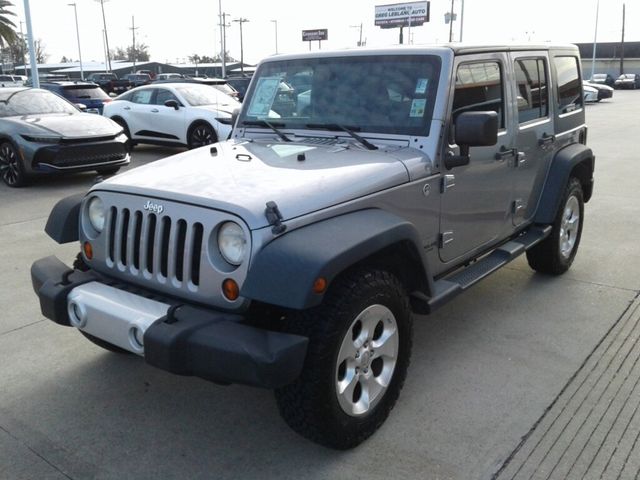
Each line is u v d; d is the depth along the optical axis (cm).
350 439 304
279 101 425
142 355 284
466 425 331
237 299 278
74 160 1006
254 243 270
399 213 340
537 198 514
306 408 283
